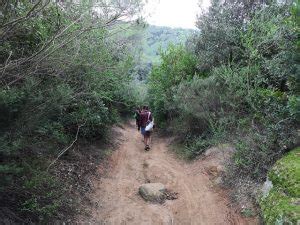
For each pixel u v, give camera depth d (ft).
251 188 20.77
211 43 40.32
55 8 16.87
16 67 14.64
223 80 33.60
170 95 50.34
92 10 17.11
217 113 33.37
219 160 27.09
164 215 21.07
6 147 14.15
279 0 36.06
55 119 25.43
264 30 30.30
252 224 17.84
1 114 14.10
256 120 26.48
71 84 21.21
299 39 22.85
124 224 19.94
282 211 14.85
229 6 41.04
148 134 39.88
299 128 21.22
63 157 25.58
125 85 43.42
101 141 35.17
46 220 17.21
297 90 22.54
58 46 14.53
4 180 14.52
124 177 27.86
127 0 16.44
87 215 20.12
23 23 14.93
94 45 19.69
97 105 31.86
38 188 17.21
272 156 21.08
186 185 25.58
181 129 40.68
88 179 24.82
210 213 20.68
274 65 25.43
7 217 15.69
